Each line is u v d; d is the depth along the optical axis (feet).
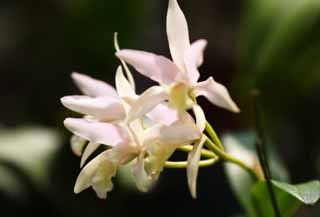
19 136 3.36
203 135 2.22
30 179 3.29
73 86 4.06
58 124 3.51
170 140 2.21
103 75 3.63
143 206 3.68
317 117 3.51
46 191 3.27
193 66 2.24
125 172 3.19
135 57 2.22
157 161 2.22
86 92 2.36
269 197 2.44
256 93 2.38
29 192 3.34
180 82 2.19
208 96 2.24
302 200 2.20
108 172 2.27
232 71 4.69
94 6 3.45
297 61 3.08
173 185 3.73
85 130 2.26
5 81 4.75
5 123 4.61
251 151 2.66
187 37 2.24
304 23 3.05
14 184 3.31
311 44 3.05
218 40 4.91
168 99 2.21
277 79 3.13
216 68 4.74
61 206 3.30
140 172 2.25
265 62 3.09
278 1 3.09
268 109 3.19
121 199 3.34
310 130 3.56
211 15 5.06
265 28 3.10
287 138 3.63
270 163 2.65
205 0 5.06
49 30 4.50
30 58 4.52
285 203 2.43
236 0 4.99
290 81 3.14
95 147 2.29
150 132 2.24
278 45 3.07
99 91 2.35
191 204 3.73
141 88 4.31
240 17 4.94
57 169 3.32
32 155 3.30
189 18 5.08
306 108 3.48
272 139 3.26
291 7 3.07
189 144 2.24
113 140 2.26
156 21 4.83
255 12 3.11
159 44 4.83
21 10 4.80
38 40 4.52
